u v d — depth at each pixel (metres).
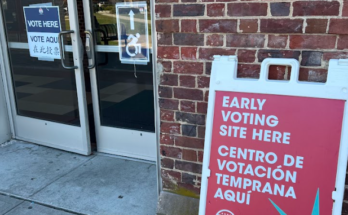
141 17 3.17
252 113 1.92
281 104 1.86
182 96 2.30
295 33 1.92
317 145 1.80
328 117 1.78
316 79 1.96
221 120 1.99
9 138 4.22
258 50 2.03
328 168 1.78
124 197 2.92
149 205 2.79
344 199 2.04
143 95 3.38
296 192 1.84
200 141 2.34
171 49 2.23
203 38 2.13
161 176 2.56
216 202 2.01
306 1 1.85
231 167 1.97
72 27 3.35
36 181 3.21
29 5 3.61
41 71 3.78
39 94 3.88
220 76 1.98
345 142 1.74
